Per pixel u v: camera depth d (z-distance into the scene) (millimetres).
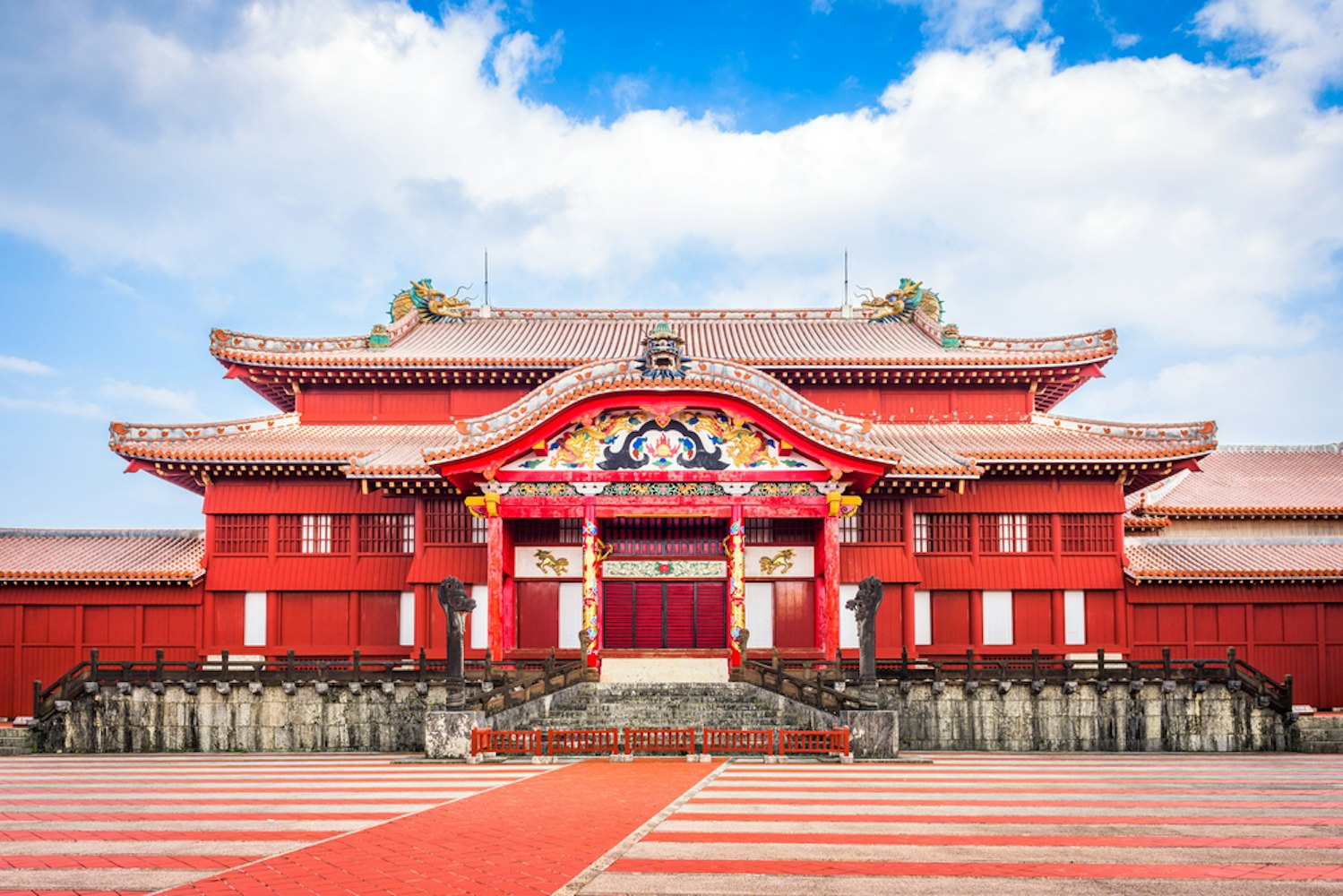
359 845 15414
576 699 36031
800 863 14164
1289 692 38250
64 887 12844
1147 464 42812
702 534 43125
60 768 29609
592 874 13547
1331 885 12906
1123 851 15016
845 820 17797
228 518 44188
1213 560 44375
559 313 58094
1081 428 46500
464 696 30328
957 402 48906
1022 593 43844
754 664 36875
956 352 49500
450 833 16391
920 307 55969
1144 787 23297
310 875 13445
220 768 28875
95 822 17859
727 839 15938
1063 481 44375
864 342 52781
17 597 43562
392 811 18891
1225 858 14500
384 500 44188
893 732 29266
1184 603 43688
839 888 12766
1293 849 15227
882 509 43438
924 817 18141
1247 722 38219
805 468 39438
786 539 43062
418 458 41438
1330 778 25953
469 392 48938
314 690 37781
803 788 22344
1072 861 14297
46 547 45844
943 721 38000
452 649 30062
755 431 39844
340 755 34688
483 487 39562
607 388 38625
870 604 30000
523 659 40906
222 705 37781
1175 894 12445
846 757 28562
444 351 50000
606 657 41344
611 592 42969
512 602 42250
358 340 49688
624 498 39594
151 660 43438
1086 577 43688
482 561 42906
